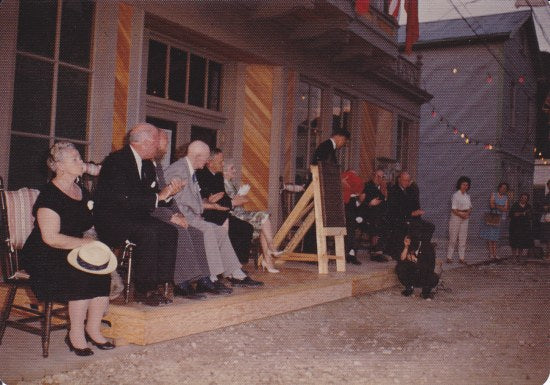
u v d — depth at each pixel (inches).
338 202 309.9
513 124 832.3
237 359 178.1
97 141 268.4
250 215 286.2
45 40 249.0
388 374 172.1
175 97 328.2
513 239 541.3
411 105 610.9
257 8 345.7
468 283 385.7
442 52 807.1
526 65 882.1
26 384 148.4
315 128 442.6
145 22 297.3
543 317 276.8
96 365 165.0
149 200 193.9
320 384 159.8
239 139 367.9
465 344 215.6
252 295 224.2
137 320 181.5
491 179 775.1
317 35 385.7
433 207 812.0
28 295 205.3
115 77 274.8
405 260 318.0
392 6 406.6
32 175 245.0
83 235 187.5
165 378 157.2
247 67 374.6
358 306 277.3
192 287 213.9
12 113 237.0
